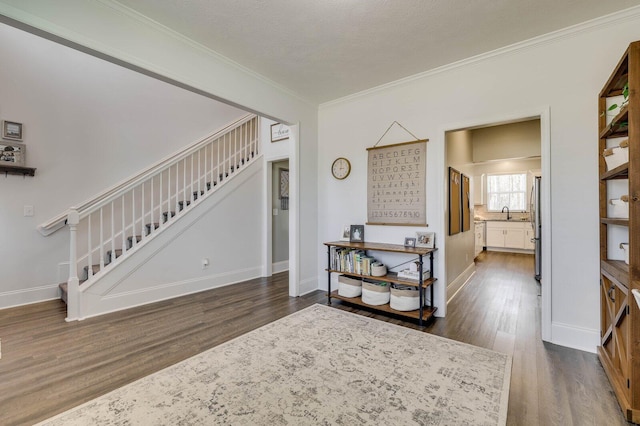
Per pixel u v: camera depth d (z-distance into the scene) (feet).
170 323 9.63
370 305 10.65
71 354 7.55
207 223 14.07
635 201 5.26
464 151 15.71
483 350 7.73
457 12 7.25
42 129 11.94
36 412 5.38
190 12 7.20
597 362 7.16
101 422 5.11
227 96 9.57
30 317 10.12
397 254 11.44
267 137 16.71
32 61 11.76
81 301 10.07
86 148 13.05
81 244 12.69
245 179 15.96
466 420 5.15
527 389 6.12
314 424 5.06
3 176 11.07
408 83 11.00
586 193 7.78
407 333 8.79
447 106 10.11
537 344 8.13
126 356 7.46
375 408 5.46
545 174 8.30
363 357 7.35
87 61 13.15
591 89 7.73
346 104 12.87
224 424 5.05
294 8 7.07
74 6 6.26
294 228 12.76
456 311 10.79
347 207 12.89
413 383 6.25
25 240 11.53
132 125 14.48
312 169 13.56
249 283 15.16
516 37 8.38
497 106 9.12
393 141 11.45
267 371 6.71
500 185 27.55
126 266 11.26
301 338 8.45
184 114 16.40
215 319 10.00
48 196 12.06
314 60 9.66
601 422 5.13
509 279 15.72
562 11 7.25
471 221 17.31
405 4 6.95
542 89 8.39
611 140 7.44
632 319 5.19
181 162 15.76
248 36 8.26
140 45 7.36
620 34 7.39
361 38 8.39
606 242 7.38
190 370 6.76
